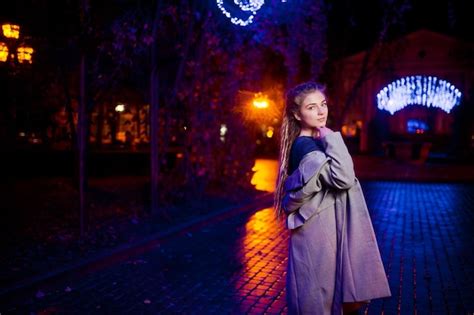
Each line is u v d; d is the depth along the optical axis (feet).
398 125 121.19
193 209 32.81
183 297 16.44
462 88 110.32
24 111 33.76
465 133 104.94
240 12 28.68
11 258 19.77
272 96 52.13
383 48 74.18
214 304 15.79
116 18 28.35
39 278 16.92
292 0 43.73
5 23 24.85
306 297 9.20
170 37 33.04
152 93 29.84
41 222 27.30
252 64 40.19
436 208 37.29
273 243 24.71
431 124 119.34
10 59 26.07
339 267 9.11
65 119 42.60
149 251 22.86
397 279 18.62
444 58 112.98
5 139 49.67
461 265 20.65
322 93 9.56
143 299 16.21
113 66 31.99
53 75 32.45
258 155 106.93
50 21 24.86
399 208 37.27
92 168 54.39
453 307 15.55
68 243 22.31
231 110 39.04
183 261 21.11
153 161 30.04
